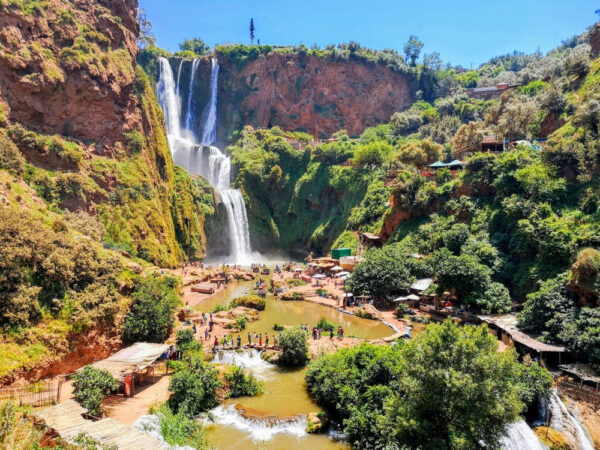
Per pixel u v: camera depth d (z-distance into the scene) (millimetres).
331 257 74062
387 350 27016
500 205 51969
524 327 35281
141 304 32438
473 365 19234
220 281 63906
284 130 134375
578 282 32844
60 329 26422
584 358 29891
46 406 21438
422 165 79250
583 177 45000
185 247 76750
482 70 176250
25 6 55969
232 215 93438
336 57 137000
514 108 69750
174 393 25328
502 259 46094
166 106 119125
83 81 60062
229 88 133250
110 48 67625
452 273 43281
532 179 48000
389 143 111250
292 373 31625
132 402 24438
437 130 105875
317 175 99500
